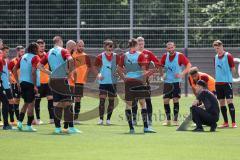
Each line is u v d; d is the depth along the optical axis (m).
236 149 32.25
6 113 41.16
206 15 70.56
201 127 40.62
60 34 71.62
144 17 70.81
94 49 71.19
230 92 43.56
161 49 71.12
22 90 40.25
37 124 45.16
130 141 35.25
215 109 40.31
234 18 70.25
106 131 40.50
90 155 30.09
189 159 29.02
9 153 30.75
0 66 41.16
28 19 71.88
